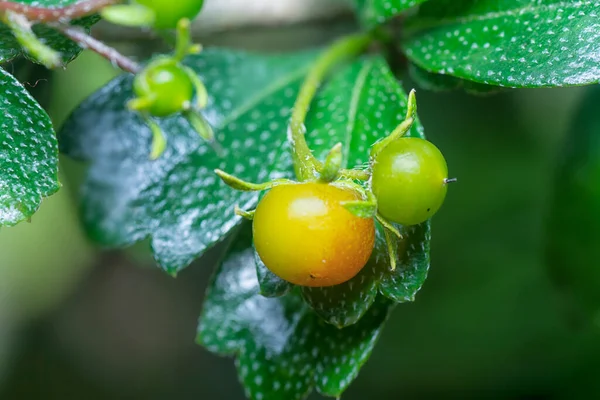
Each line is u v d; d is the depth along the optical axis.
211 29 0.10
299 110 0.08
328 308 0.07
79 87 0.10
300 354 0.08
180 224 0.08
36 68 0.08
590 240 0.09
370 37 0.08
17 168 0.07
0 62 0.07
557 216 0.09
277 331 0.08
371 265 0.07
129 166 0.09
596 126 0.09
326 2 0.10
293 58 0.09
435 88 0.08
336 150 0.07
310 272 0.07
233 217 0.08
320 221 0.07
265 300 0.08
